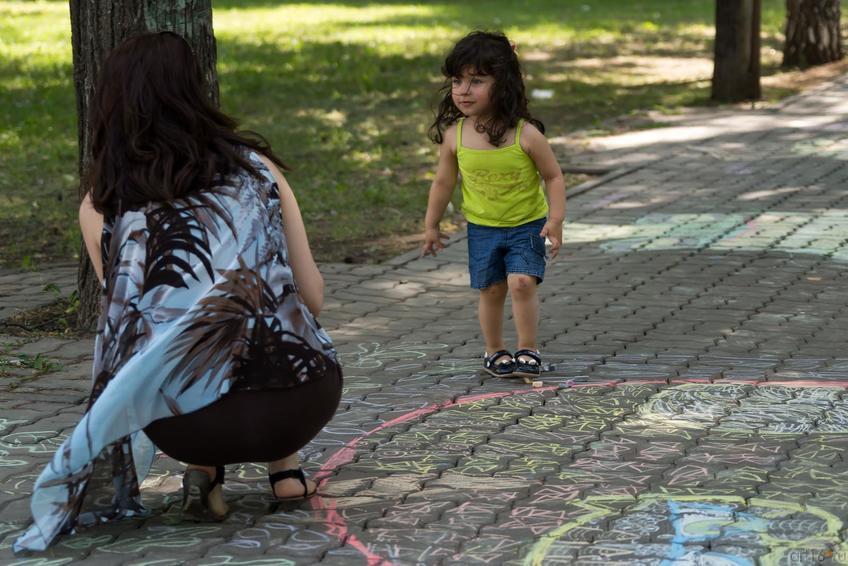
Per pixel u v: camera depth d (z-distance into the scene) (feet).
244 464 18.97
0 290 31.55
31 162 50.88
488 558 15.25
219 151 15.49
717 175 45.68
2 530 16.46
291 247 15.94
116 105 15.26
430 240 23.53
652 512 16.63
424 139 55.83
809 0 78.18
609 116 61.31
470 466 18.74
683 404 21.59
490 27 107.34
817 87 69.05
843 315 27.66
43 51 91.86
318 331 15.87
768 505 16.81
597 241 36.11
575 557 15.19
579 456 19.07
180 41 15.57
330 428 20.67
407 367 24.45
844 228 36.63
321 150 53.31
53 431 20.74
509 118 21.99
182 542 15.90
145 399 14.67
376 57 87.45
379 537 16.01
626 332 26.58
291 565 15.14
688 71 78.48
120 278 15.06
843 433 19.83
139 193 15.14
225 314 14.87
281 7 132.67
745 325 26.94
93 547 15.81
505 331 26.96
